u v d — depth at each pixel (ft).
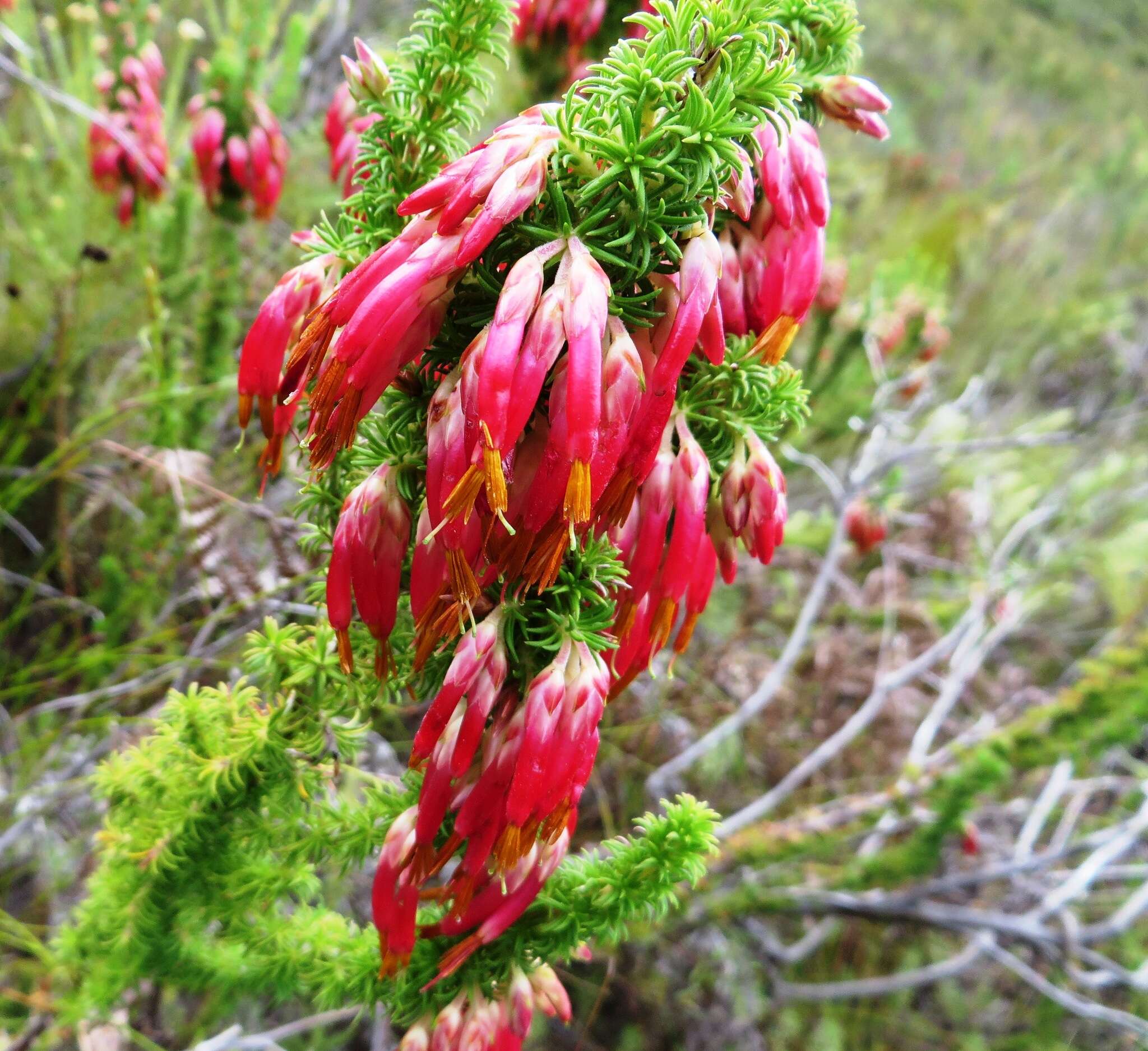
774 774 1.09
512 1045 0.36
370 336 0.24
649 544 0.29
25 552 0.88
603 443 0.24
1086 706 0.82
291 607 0.63
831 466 1.39
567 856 0.39
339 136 0.57
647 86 0.23
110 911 0.45
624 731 0.93
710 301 0.24
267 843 0.41
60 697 0.83
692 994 0.91
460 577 0.25
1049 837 1.26
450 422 0.25
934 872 1.09
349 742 0.38
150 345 0.77
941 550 1.43
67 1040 0.64
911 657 1.28
